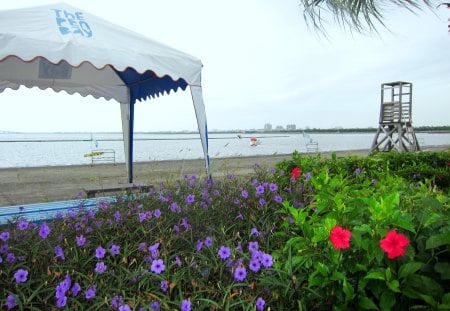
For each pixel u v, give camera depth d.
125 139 8.07
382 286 1.57
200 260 2.23
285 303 1.78
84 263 2.27
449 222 1.66
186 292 1.97
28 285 1.99
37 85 7.33
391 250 1.46
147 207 3.29
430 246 1.52
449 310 1.40
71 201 5.02
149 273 1.99
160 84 6.75
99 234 2.74
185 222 2.74
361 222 1.83
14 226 3.14
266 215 3.11
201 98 5.34
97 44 4.57
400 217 1.71
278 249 2.49
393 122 16.06
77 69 6.70
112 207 3.43
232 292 1.88
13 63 6.03
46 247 2.42
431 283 1.52
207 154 5.38
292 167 4.65
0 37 3.97
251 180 3.96
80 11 5.16
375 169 4.92
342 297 1.64
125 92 7.90
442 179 5.26
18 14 4.46
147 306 1.66
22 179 9.78
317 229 1.93
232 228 2.96
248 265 2.07
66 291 1.92
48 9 4.85
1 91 7.23
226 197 3.49
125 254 2.34
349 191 2.76
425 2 4.29
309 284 1.74
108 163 14.25
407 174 5.32
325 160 5.05
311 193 3.44
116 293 1.94
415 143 16.00
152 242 2.55
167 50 5.22
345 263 1.73
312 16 4.79
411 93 15.74
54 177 10.09
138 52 4.77
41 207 4.61
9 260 2.15
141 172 10.84
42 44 4.17
